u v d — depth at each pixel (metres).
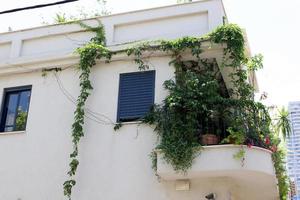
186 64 11.20
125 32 11.97
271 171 9.45
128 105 10.88
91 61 11.38
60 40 12.57
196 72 11.12
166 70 10.84
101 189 10.09
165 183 9.75
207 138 9.43
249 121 9.71
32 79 12.17
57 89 11.73
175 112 9.73
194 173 9.21
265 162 9.31
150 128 10.31
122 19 12.05
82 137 10.78
